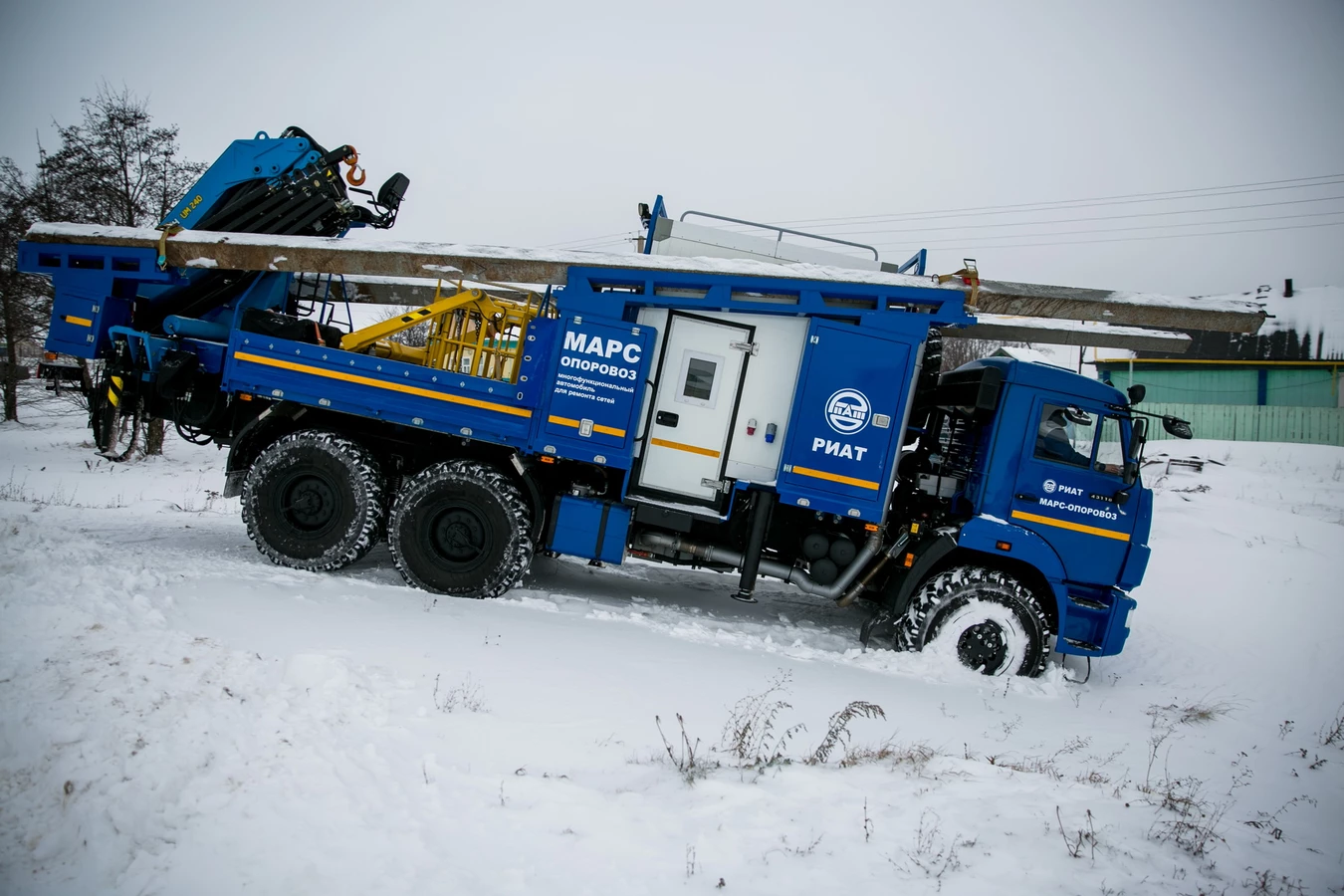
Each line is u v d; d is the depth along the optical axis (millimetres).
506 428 7008
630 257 6918
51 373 7785
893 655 6770
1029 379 7023
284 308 8516
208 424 7746
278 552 7125
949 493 7477
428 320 7543
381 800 3146
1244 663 7848
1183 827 3457
